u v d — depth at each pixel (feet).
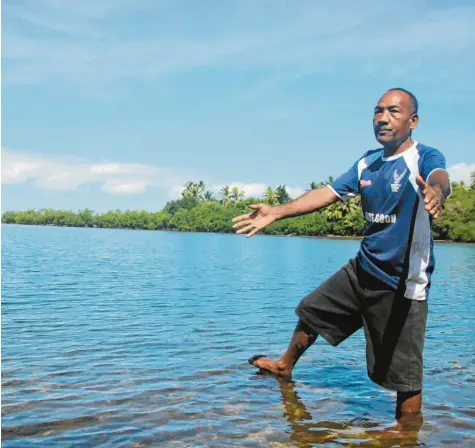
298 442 11.84
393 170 14.28
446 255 136.98
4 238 199.41
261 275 60.90
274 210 15.79
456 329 26.84
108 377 16.31
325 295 16.26
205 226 510.17
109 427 12.37
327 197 15.66
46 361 18.10
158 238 266.77
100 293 39.19
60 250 115.03
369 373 14.93
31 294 37.73
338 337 16.29
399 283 14.32
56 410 13.38
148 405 13.92
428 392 15.80
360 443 11.89
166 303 34.06
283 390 15.61
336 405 14.46
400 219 14.21
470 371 18.20
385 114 14.15
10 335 22.62
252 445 11.60
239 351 20.20
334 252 136.15
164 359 18.69
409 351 14.12
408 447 11.73
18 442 11.45
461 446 11.86
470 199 282.15
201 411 13.58
